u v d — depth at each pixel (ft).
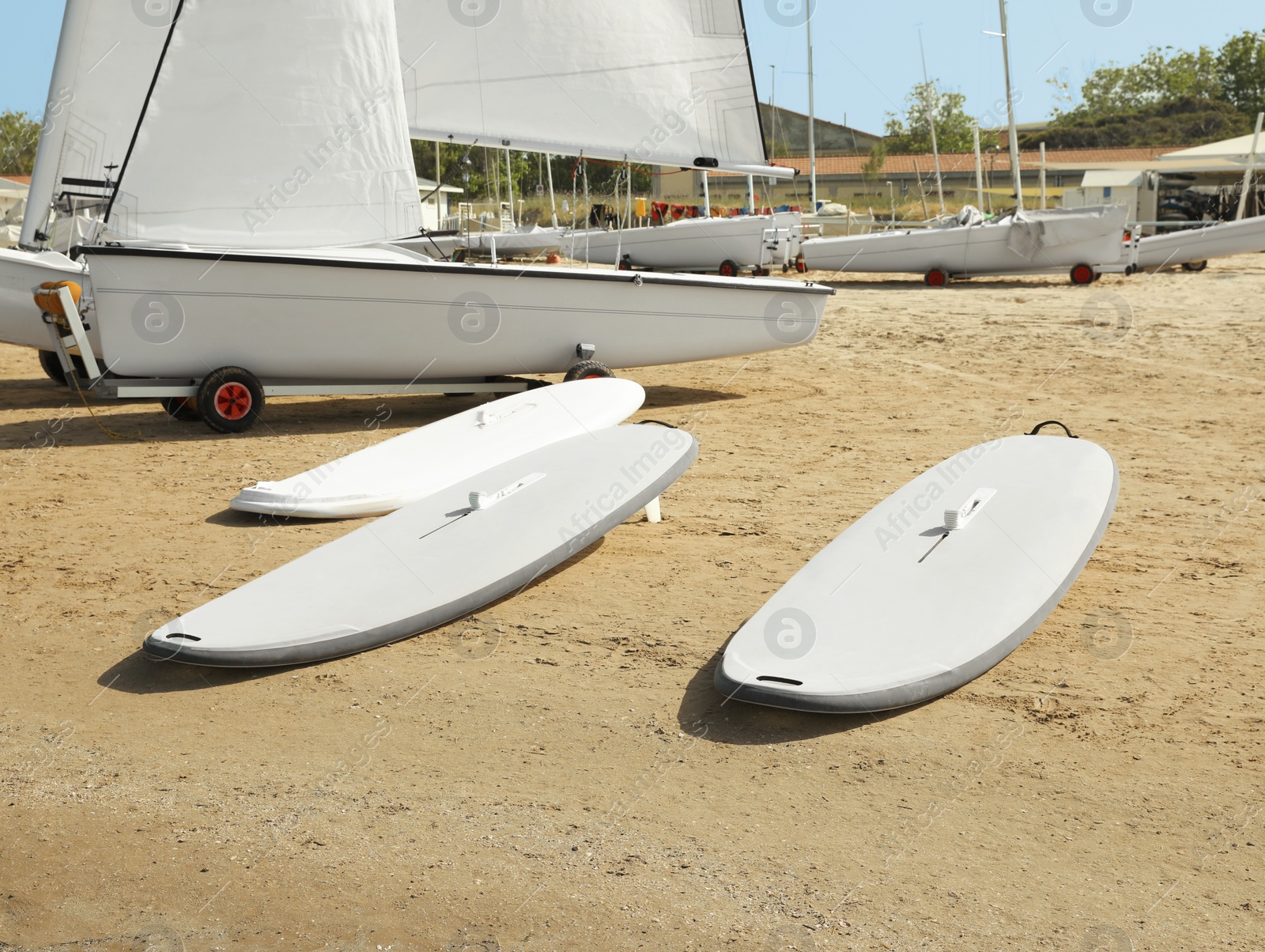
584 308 26.00
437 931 7.23
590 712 10.46
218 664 11.07
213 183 23.22
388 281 23.75
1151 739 9.61
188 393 23.50
